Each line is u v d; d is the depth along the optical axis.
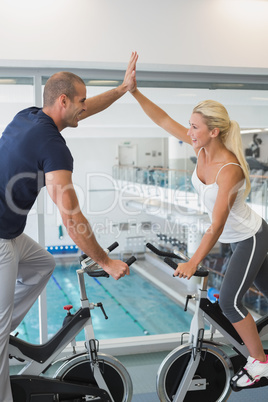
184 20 3.04
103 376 2.23
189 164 4.16
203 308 2.27
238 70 3.29
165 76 3.36
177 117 3.45
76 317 2.17
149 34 3.00
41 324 3.37
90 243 1.91
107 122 3.57
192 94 3.45
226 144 2.11
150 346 3.46
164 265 4.02
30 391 2.13
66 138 3.60
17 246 2.07
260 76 3.53
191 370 2.28
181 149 4.17
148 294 4.02
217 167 2.10
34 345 2.19
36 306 3.43
